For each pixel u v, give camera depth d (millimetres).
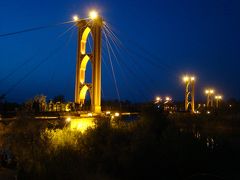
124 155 18453
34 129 18719
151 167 18719
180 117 46094
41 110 25703
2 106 23516
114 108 38875
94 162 18031
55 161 16375
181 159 20031
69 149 18219
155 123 26719
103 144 20500
